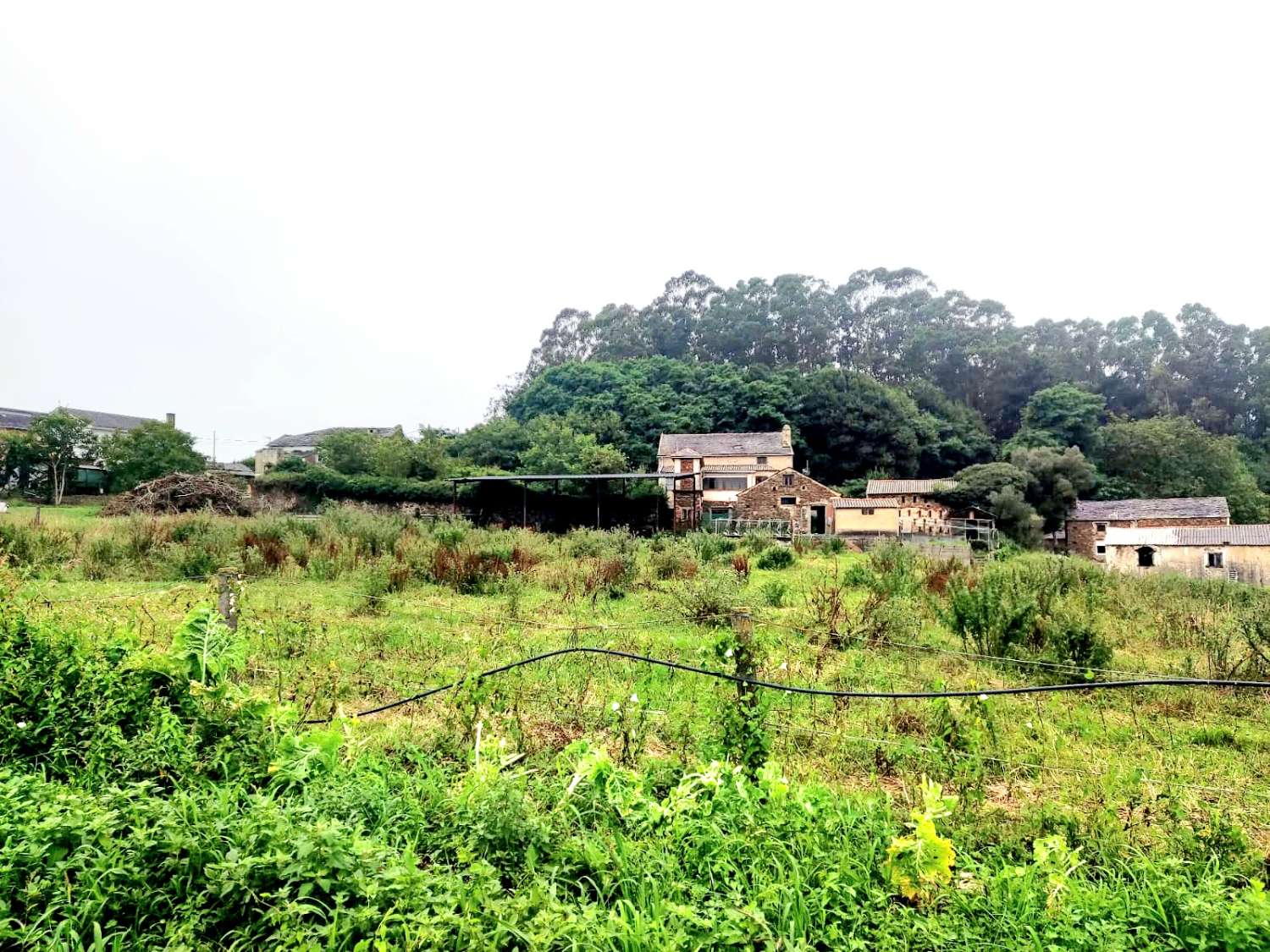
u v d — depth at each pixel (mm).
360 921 2250
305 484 35781
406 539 17656
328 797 3219
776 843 3137
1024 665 7410
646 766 4262
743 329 81625
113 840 2520
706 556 19594
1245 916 2670
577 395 63812
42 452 35094
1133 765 4715
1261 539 27859
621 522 36875
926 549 24406
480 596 12273
